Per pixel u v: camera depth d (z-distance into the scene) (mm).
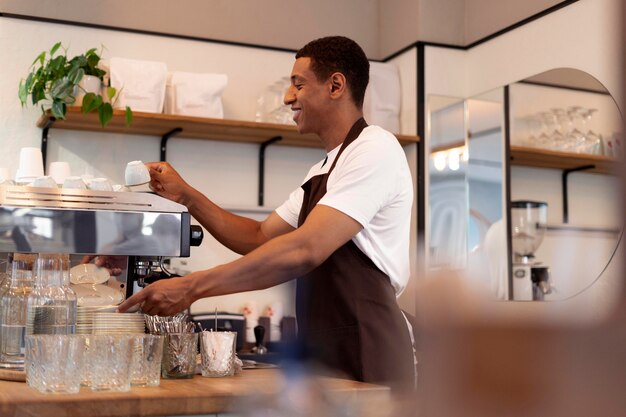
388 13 4258
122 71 3396
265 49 3980
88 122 3436
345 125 1956
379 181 1713
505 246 3633
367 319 1650
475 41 4020
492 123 3830
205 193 3807
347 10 4238
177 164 3770
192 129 3584
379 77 4031
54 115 3197
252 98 3936
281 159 3963
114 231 1604
